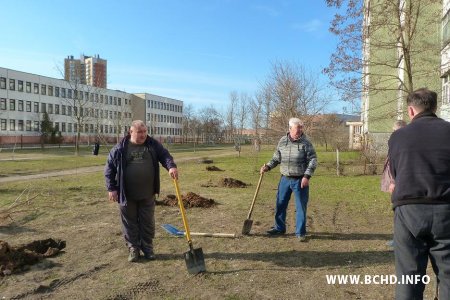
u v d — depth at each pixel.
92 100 65.19
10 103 67.19
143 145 5.56
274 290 4.51
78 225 7.66
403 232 3.21
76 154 35.78
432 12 18.11
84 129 80.38
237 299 4.27
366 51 16.16
